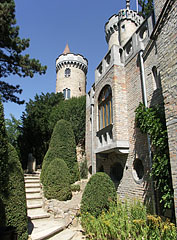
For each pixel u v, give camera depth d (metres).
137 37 9.52
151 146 7.12
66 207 7.60
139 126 7.27
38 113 18.59
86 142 15.27
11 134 31.55
